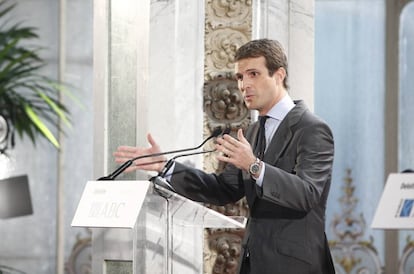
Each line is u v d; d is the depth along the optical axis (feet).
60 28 45.24
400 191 17.28
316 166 22.59
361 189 44.42
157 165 24.59
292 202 22.00
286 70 24.35
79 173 44.91
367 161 44.50
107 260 29.01
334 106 44.83
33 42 45.09
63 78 45.09
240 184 25.39
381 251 43.80
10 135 43.11
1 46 43.11
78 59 45.16
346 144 44.70
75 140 44.93
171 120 29.76
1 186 44.16
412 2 44.39
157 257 20.79
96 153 29.86
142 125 29.76
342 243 44.29
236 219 23.36
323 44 45.09
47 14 45.34
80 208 21.16
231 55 29.66
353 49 44.91
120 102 29.96
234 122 29.48
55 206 44.78
